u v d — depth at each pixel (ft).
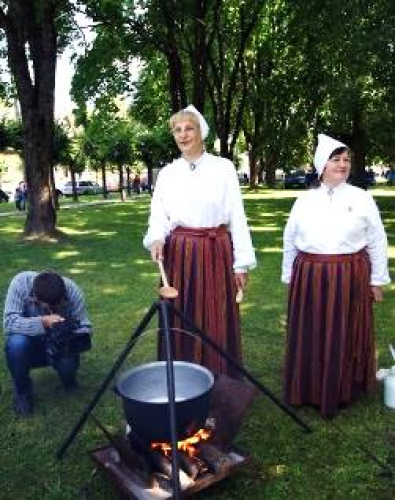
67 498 9.47
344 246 11.32
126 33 53.36
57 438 11.32
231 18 71.10
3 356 15.79
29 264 29.84
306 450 10.69
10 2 35.96
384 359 14.89
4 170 138.82
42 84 37.86
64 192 127.24
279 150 80.33
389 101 51.13
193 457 8.89
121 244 36.65
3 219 57.57
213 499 9.32
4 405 12.76
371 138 59.57
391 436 11.13
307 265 11.56
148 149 116.16
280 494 9.43
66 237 39.52
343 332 11.41
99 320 18.93
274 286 23.07
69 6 45.21
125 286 23.95
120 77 59.52
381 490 9.51
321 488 9.59
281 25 70.49
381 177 183.21
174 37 52.65
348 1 39.75
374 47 39.52
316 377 11.75
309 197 11.67
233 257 11.34
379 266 11.74
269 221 49.14
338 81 52.01
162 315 9.04
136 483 8.70
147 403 8.32
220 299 11.21
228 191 11.06
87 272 27.27
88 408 10.12
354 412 12.06
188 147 10.75
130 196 113.39
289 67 74.13
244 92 84.23
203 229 11.05
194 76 54.90
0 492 9.70
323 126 68.44
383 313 18.79
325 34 45.29
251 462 10.28
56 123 90.58
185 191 10.89
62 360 12.68
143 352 15.90
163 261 11.35
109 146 99.50
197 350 11.32
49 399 13.01
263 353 15.56
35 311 12.09
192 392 9.46
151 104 77.15
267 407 12.37
